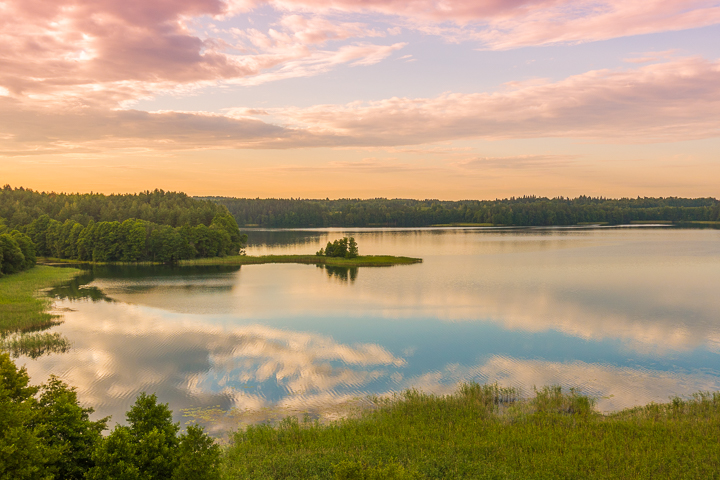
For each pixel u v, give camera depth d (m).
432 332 58.34
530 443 28.69
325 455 27.70
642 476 24.66
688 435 29.09
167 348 51.28
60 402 22.41
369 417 33.78
